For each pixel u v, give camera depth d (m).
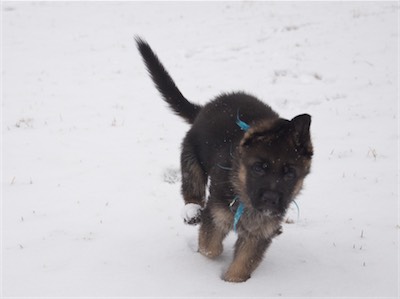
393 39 4.94
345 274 2.14
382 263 2.18
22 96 3.89
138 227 2.31
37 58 5.23
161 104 3.62
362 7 6.53
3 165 2.71
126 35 6.14
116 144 2.91
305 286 2.10
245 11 6.99
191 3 7.83
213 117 2.25
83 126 3.14
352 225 2.34
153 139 2.96
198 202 2.32
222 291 2.07
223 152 2.14
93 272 2.12
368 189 2.54
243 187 2.06
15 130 3.07
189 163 2.31
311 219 2.37
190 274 2.13
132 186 2.55
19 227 2.29
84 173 2.64
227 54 4.91
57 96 3.88
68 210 2.39
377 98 3.51
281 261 2.19
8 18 7.24
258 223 2.08
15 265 2.13
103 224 2.32
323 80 3.98
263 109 2.22
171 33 6.05
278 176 2.01
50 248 2.20
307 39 5.20
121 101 3.72
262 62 4.56
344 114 3.26
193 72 4.44
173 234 2.28
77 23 6.95
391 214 2.39
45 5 8.12
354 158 2.77
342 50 4.72
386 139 2.91
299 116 2.00
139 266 2.15
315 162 2.75
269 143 2.02
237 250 2.12
